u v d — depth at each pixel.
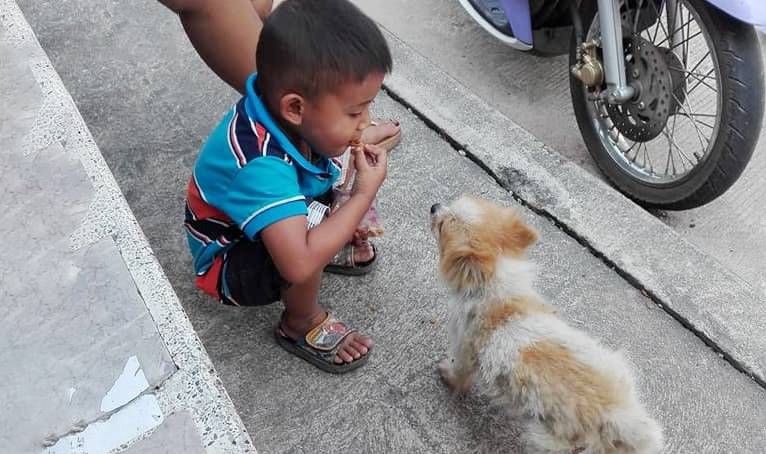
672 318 2.25
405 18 4.14
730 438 1.98
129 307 1.60
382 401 2.05
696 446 1.97
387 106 2.98
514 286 1.85
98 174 1.84
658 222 2.49
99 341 1.55
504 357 1.76
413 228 2.50
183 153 2.77
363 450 1.95
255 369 2.12
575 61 3.01
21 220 1.76
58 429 1.42
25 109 2.00
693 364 2.14
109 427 1.42
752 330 2.18
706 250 2.93
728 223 3.03
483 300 1.85
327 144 1.70
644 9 2.81
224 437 1.41
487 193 2.63
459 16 4.15
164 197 2.62
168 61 3.17
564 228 2.50
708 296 2.27
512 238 1.92
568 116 3.56
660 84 2.72
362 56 1.56
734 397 2.07
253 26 2.21
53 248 1.70
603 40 2.68
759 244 2.95
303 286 1.92
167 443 1.40
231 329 2.22
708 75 2.78
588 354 1.73
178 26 3.35
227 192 1.70
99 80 3.11
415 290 2.32
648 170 2.96
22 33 2.22
